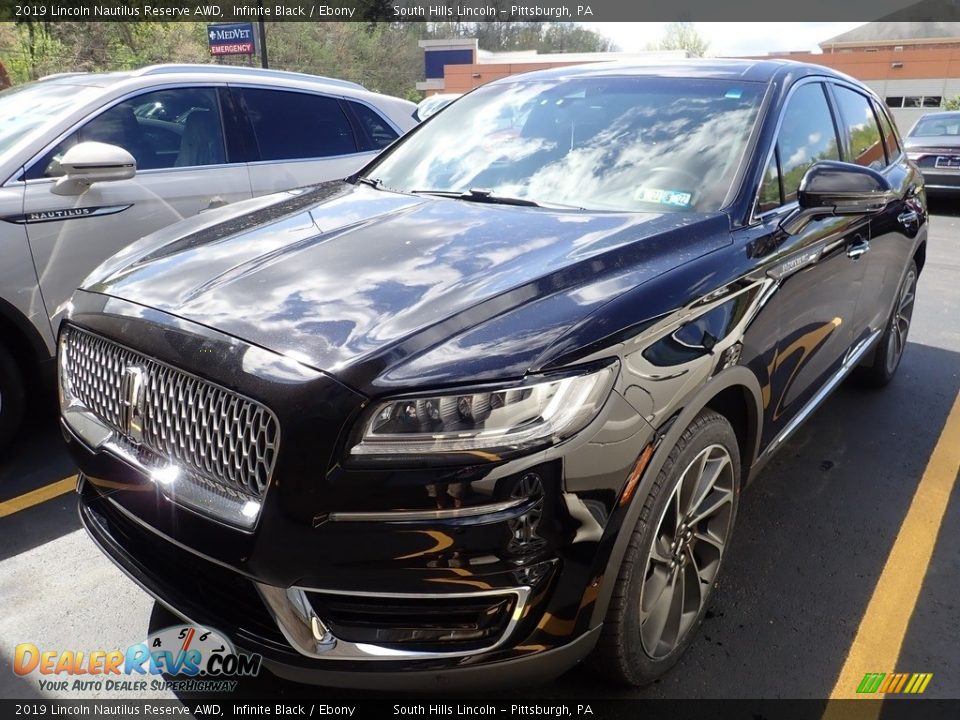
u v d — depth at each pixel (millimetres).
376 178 3244
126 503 2000
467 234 2340
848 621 2580
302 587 1700
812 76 3303
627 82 3182
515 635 1745
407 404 1646
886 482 3533
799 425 3074
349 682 1753
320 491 1637
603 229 2336
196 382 1817
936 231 10648
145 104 4152
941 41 49031
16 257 3432
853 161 3590
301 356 1721
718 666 2355
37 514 3125
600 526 1779
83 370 2207
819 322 2951
